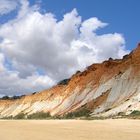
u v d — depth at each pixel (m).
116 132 39.94
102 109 136.00
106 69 176.88
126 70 149.25
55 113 180.88
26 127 55.03
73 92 187.50
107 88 157.62
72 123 67.06
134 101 110.81
